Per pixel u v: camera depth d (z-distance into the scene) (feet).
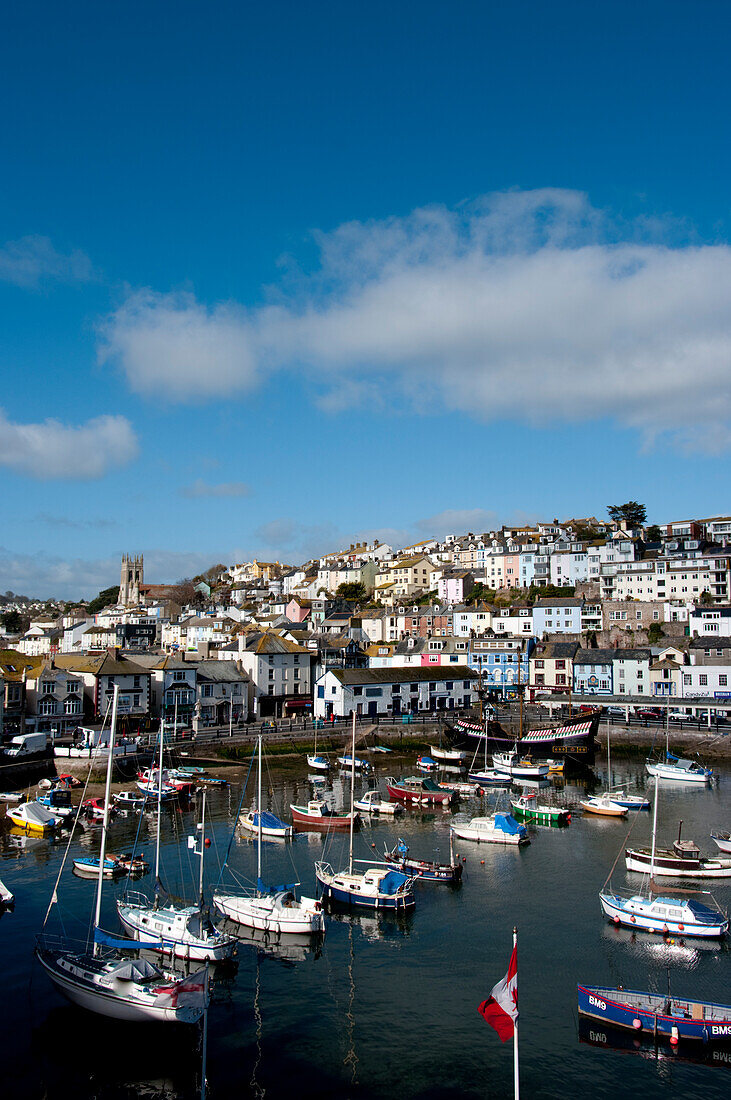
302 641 470.39
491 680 429.38
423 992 113.50
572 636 459.73
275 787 248.52
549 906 146.61
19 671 328.29
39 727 292.61
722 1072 94.27
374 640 564.30
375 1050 98.89
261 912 135.54
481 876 164.04
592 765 294.66
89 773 242.78
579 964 122.11
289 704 367.04
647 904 136.77
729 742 301.43
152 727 308.60
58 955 112.78
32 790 234.79
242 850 178.19
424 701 375.45
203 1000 92.17
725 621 434.30
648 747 311.68
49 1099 89.10
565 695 386.52
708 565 494.18
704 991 112.78
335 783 256.52
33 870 163.43
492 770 270.05
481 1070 94.48
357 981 116.98
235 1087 91.45
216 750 284.00
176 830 194.80
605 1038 101.35
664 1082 92.02
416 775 271.28
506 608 517.14
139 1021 101.45
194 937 122.83
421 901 149.89
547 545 616.80
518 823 194.29
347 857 173.27
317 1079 92.89
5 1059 96.37
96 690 307.37
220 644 479.41
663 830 199.82
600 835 195.93
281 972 120.16
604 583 537.24
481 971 120.06
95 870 159.33
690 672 378.94
